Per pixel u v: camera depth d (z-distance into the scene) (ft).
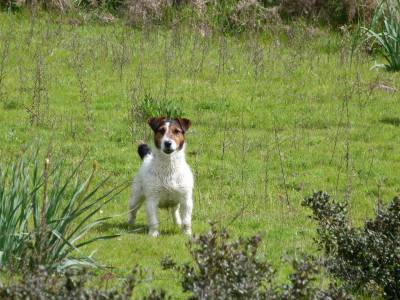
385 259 32.76
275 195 48.39
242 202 46.88
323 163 54.39
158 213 44.98
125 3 92.68
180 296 31.91
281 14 94.48
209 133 59.67
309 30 87.20
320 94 69.72
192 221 43.37
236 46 83.82
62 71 72.64
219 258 27.55
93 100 66.18
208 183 50.11
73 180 48.03
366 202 47.26
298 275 27.55
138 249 37.93
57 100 65.57
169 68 74.18
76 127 59.47
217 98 67.87
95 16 90.74
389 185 50.98
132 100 64.44
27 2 91.40
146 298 27.12
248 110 65.41
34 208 33.71
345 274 32.71
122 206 45.44
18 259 32.24
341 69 77.46
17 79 69.72
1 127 58.75
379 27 86.74
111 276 33.37
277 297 26.91
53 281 26.25
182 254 37.37
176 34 82.58
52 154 51.57
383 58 82.58
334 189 49.65
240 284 26.32
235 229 42.16
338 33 89.86
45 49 78.23
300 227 42.70
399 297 32.71
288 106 66.80
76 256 35.53
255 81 72.84
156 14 89.81
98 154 54.24
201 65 75.00
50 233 32.94
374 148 57.52
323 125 63.05
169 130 39.99
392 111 66.03
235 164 53.67
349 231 33.76
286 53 82.84
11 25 84.07
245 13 90.22
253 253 28.14
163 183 40.16
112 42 82.43
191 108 65.41
